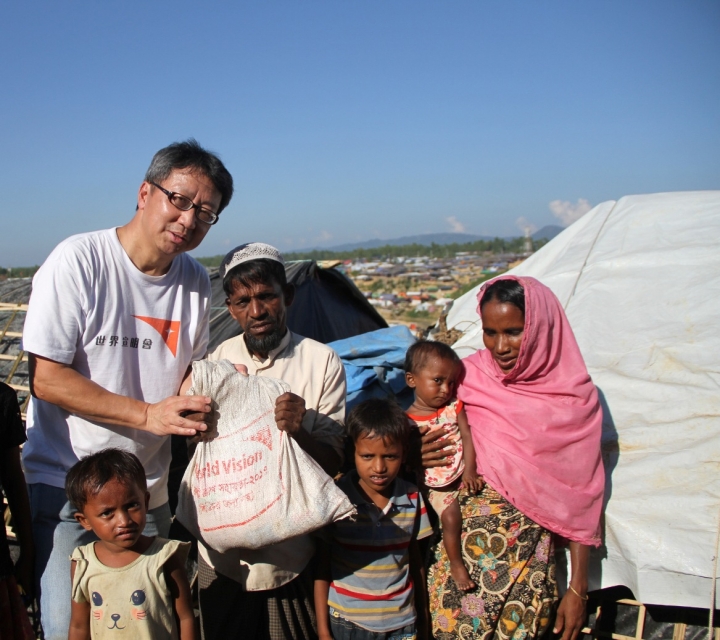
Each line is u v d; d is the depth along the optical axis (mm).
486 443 1444
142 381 1467
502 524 1414
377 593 1386
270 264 1421
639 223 2408
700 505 1444
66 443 1430
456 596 1424
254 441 1312
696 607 1381
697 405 1678
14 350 2879
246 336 1454
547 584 1424
